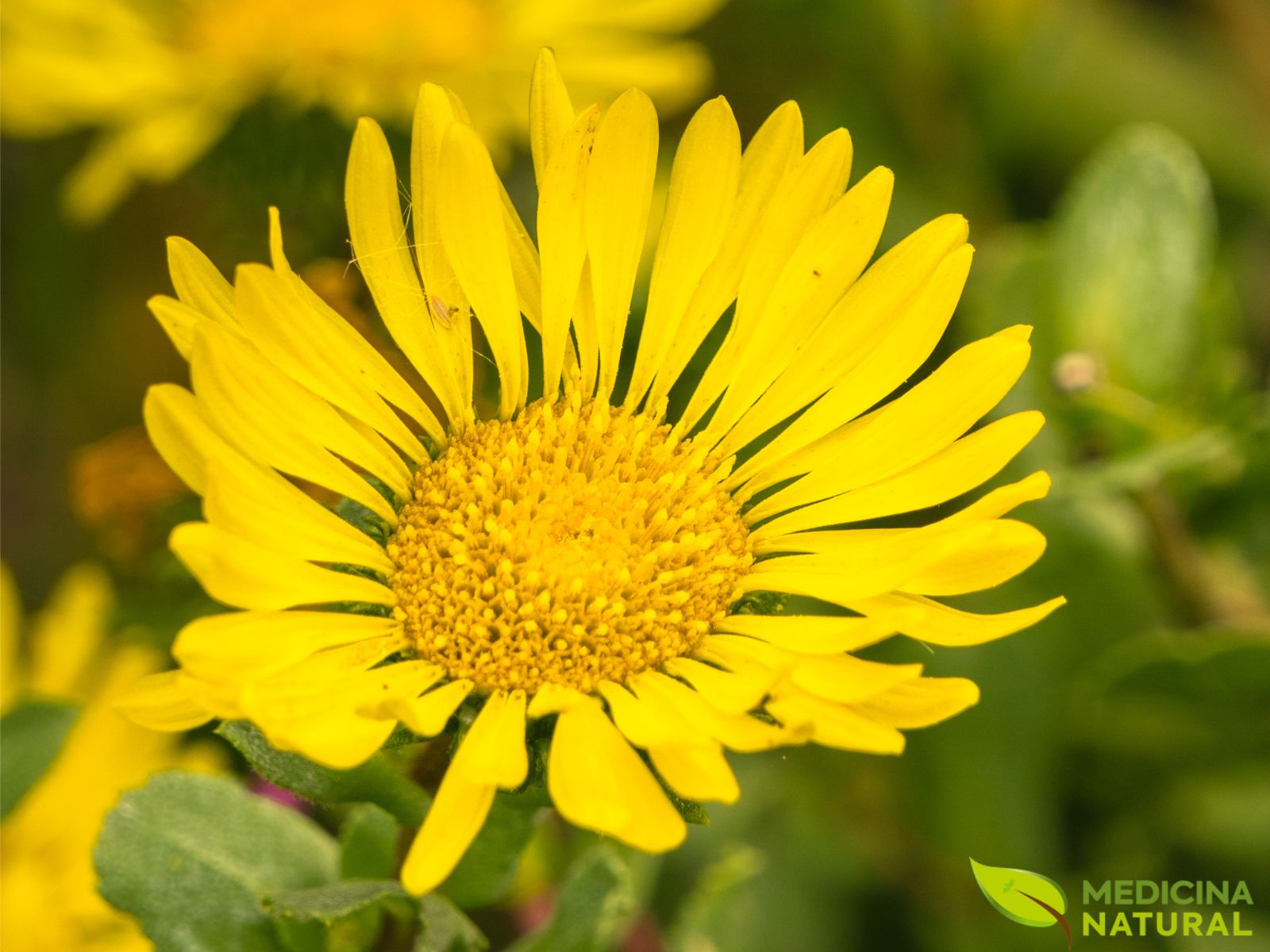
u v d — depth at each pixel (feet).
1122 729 0.81
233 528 0.61
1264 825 0.81
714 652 0.65
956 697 0.61
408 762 0.64
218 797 0.68
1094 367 0.77
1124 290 0.79
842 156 0.66
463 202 0.65
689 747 0.61
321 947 0.67
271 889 0.68
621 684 0.65
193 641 0.60
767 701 0.62
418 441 0.66
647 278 0.74
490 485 0.66
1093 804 0.82
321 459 0.64
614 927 0.70
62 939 0.77
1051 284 0.79
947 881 0.81
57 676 0.82
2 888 0.77
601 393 0.68
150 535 0.79
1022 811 0.80
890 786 0.81
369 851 0.67
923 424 0.65
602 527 0.66
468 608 0.65
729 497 0.67
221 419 0.62
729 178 0.66
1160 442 0.76
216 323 0.63
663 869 0.81
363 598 0.64
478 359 0.72
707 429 0.67
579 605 0.65
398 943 0.67
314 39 0.83
